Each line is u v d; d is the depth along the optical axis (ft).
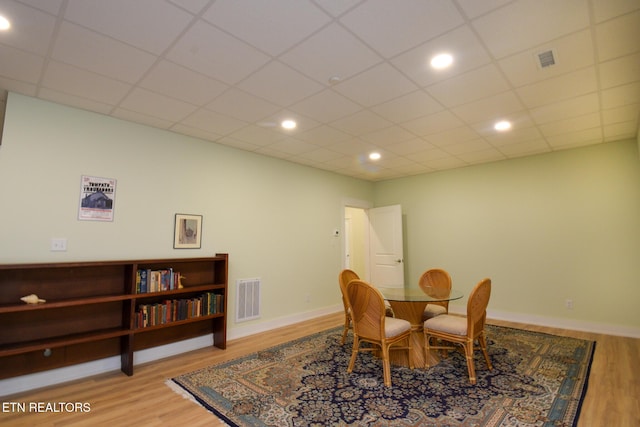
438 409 7.42
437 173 18.70
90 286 9.75
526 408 7.41
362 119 10.71
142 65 7.47
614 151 13.35
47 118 9.28
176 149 12.00
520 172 15.67
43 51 6.89
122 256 10.44
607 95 9.05
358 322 9.46
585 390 8.21
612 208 13.34
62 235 9.36
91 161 10.00
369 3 5.53
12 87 8.50
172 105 9.61
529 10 5.73
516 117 10.64
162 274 10.62
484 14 5.83
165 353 11.14
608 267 13.33
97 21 5.95
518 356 10.72
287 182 16.06
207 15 5.81
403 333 9.57
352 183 20.07
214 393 8.32
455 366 10.02
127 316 9.95
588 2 5.55
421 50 6.93
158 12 5.71
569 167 14.35
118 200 10.48
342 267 18.88
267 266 14.78
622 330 12.91
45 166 9.19
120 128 10.64
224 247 13.20
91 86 8.45
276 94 8.93
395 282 19.27
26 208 8.84
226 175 13.50
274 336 13.48
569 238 14.25
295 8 5.64
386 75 7.94
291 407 7.59
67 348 9.32
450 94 8.96
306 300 16.58
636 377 8.93
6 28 6.10
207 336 12.28
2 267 7.66
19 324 8.61
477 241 16.94
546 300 14.71
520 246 15.55
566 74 7.93
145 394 8.35
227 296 12.36
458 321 9.78
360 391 8.36
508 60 7.32
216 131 11.84
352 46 6.77
